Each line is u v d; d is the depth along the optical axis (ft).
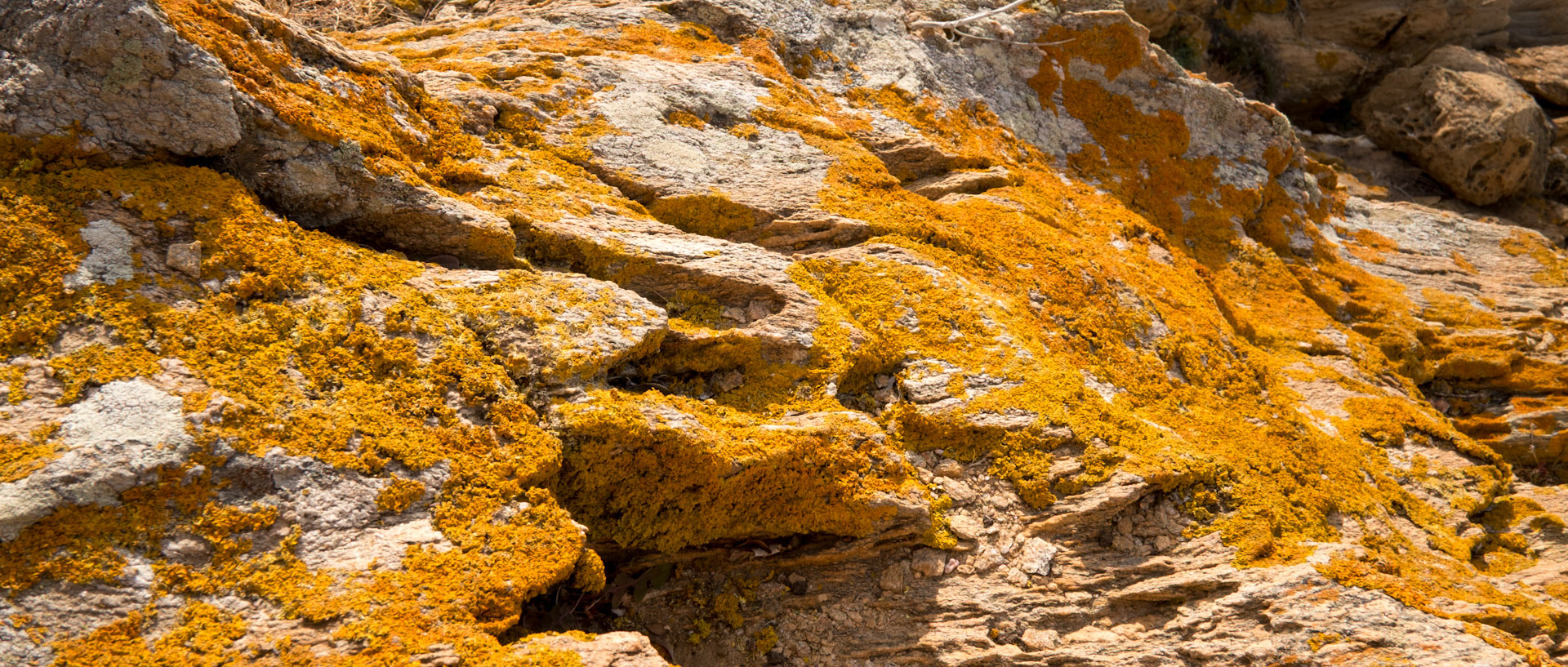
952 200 19.02
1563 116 35.94
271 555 9.41
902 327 14.83
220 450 9.55
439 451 10.57
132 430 9.34
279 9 20.49
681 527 12.51
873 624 12.94
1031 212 19.04
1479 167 32.14
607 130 16.53
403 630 9.30
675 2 20.93
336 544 9.70
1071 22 24.34
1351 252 25.59
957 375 14.34
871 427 13.34
